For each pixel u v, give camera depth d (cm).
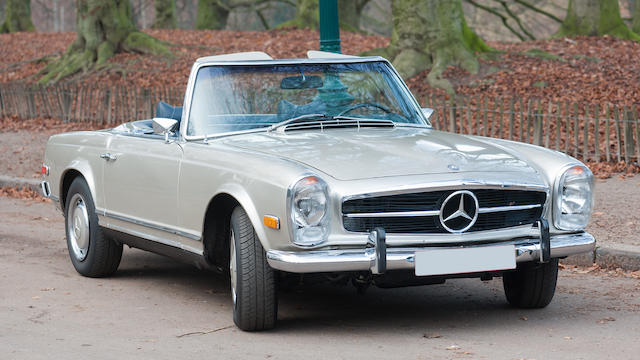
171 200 686
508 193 600
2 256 925
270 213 573
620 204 1079
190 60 2989
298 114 705
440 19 2353
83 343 591
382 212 571
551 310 689
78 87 2219
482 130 1593
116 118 2127
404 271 580
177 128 776
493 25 5809
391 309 699
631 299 723
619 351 556
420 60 2370
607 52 2538
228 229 663
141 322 655
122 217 758
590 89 2169
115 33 3027
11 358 550
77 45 3061
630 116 1335
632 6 5406
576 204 624
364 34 3812
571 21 2875
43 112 2289
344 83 734
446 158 607
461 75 2322
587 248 622
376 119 718
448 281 815
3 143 1911
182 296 751
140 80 2839
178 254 697
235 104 702
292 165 582
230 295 756
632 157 1341
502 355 548
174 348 576
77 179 831
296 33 3478
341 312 688
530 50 2492
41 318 665
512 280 694
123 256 942
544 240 600
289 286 639
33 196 1409
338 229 569
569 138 1460
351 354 555
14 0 4578
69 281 809
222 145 657
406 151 618
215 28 4681
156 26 4544
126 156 748
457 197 580
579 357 542
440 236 579
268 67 725
